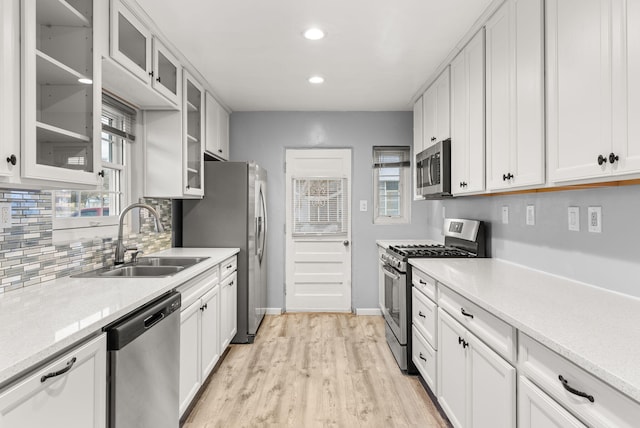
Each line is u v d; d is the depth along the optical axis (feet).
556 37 5.12
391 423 7.26
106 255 7.93
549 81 5.28
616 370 2.91
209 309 8.58
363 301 14.43
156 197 9.80
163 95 8.29
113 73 6.70
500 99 6.74
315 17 7.43
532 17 5.66
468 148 8.20
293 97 12.66
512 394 4.42
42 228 6.11
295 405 7.91
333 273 14.58
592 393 3.18
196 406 7.86
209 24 7.66
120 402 4.57
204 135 11.23
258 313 12.30
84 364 4.06
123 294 5.33
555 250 6.70
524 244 7.71
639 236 4.96
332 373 9.41
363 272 14.44
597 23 4.34
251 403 7.98
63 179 4.83
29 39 4.28
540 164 5.48
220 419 7.38
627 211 5.13
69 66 5.09
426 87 11.51
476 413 5.48
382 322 13.47
